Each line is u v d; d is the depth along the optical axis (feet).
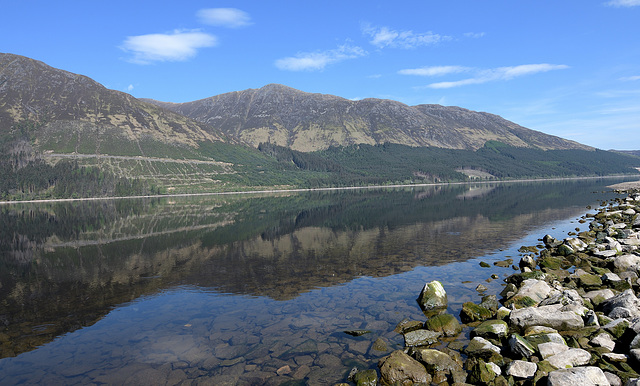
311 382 37.29
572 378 32.17
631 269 67.56
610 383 32.91
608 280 61.36
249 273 83.46
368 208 247.09
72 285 77.56
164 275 84.07
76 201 485.15
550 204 229.66
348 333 48.96
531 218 164.86
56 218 241.96
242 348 45.34
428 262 88.28
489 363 37.60
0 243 140.56
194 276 82.17
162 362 42.37
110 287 75.15
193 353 44.39
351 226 158.61
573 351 37.99
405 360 39.40
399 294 65.00
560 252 87.30
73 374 40.14
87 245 130.11
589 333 43.21
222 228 166.30
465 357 41.73
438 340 46.29
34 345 47.96
